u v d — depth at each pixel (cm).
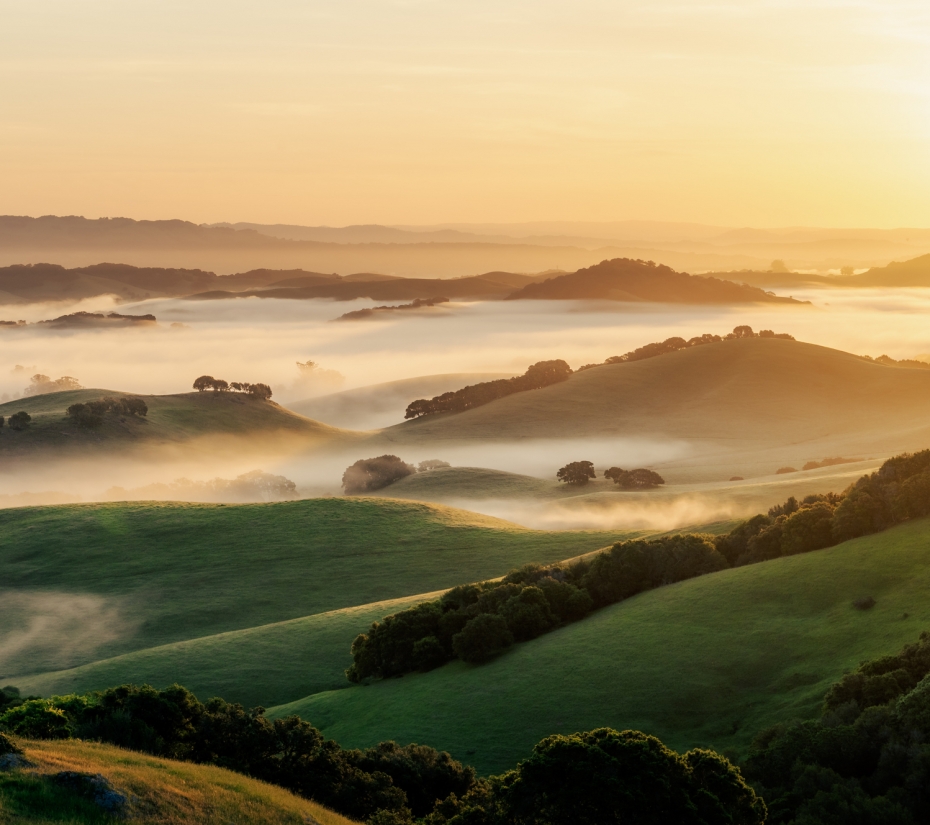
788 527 6944
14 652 9019
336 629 8000
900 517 6588
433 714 5669
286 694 6888
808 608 5884
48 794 2380
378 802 4059
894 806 3353
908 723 3872
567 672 5816
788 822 3503
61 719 3947
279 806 2938
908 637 5106
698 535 7481
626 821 2989
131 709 4119
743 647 5631
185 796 2695
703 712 5169
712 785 3216
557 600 6931
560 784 3056
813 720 4588
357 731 5712
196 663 7438
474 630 6388
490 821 3266
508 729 5338
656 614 6328
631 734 3359
